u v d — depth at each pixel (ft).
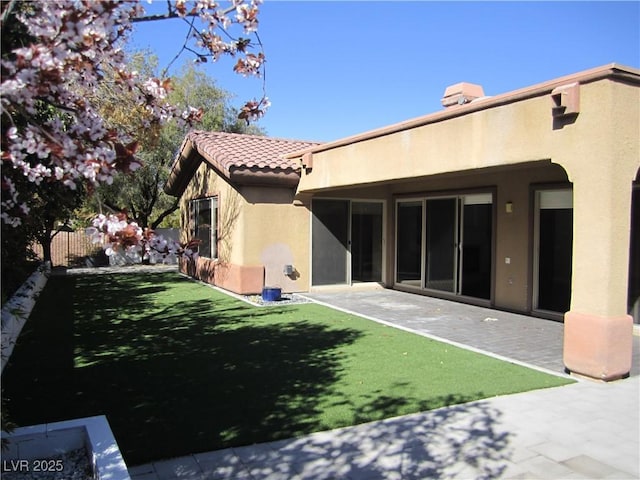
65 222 33.42
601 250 20.88
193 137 51.72
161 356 24.30
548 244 35.60
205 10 10.52
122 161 9.87
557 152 22.54
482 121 26.58
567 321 22.13
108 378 20.72
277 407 17.70
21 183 12.92
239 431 15.62
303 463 13.79
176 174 59.47
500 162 25.48
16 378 20.63
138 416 16.69
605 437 15.69
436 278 45.85
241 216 45.24
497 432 15.97
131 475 12.93
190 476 12.94
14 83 7.75
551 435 15.79
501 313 37.32
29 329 30.55
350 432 15.80
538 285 36.29
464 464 13.91
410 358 24.39
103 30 8.53
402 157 32.83
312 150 43.14
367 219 51.24
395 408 17.79
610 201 20.52
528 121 23.94
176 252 10.32
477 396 19.15
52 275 63.31
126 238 9.59
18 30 8.75
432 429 16.12
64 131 9.86
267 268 46.21
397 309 38.93
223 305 40.09
